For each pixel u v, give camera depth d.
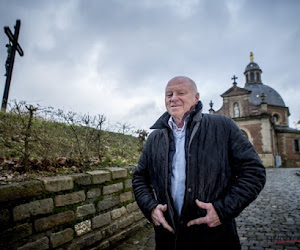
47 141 3.86
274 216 4.45
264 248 2.98
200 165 1.34
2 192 1.82
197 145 1.39
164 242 1.46
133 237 3.32
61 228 2.30
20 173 2.49
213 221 1.22
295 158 31.33
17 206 1.93
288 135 31.94
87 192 2.67
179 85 1.51
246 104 26.55
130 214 3.48
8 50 6.38
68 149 3.90
